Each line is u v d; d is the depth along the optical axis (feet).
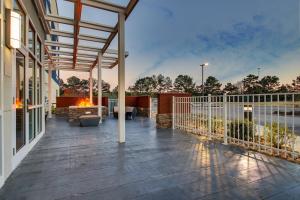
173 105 22.34
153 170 9.28
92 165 9.89
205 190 7.30
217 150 12.80
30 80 13.65
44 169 9.30
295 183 7.84
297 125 21.39
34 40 14.76
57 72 61.46
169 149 13.08
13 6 9.86
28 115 12.15
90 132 19.52
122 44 15.71
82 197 6.75
